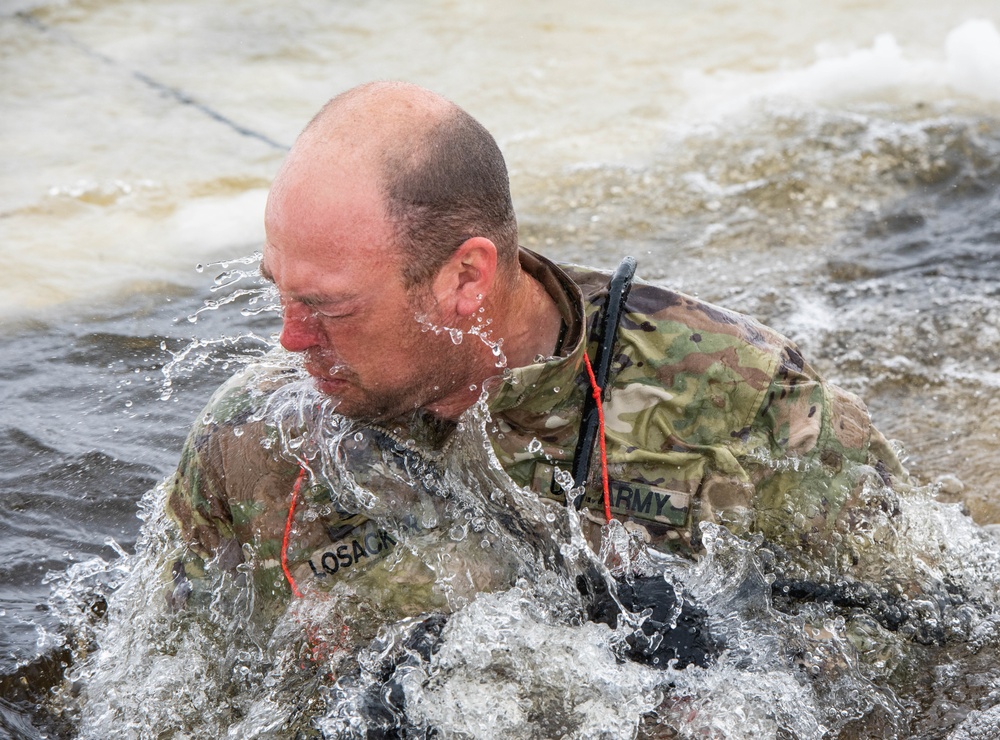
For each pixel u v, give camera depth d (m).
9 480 3.86
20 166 6.42
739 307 5.10
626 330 2.90
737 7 9.12
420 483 2.92
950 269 5.43
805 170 6.35
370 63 8.02
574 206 6.09
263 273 2.62
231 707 2.90
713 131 6.95
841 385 4.61
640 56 8.21
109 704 2.94
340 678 2.81
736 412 2.90
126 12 8.85
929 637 3.11
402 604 2.92
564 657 2.80
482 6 9.14
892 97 7.34
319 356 2.63
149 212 5.97
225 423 2.92
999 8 8.98
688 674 2.82
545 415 2.83
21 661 3.13
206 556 2.99
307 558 2.94
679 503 2.89
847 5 9.12
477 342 2.67
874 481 3.00
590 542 2.91
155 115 7.17
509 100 7.45
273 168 6.53
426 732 2.71
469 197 2.53
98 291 5.15
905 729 2.89
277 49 8.23
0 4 8.86
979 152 6.48
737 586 2.90
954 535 3.45
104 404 4.32
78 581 3.45
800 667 2.88
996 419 4.40
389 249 2.47
